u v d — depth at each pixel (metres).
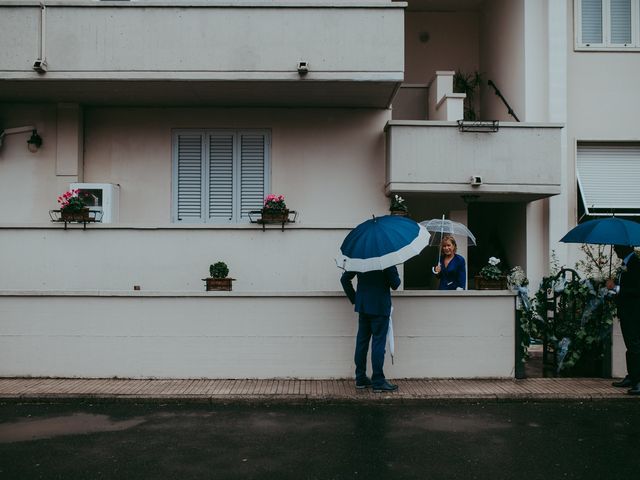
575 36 12.43
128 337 8.48
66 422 6.72
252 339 8.48
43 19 10.15
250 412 7.16
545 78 12.24
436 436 6.24
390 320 7.95
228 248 9.78
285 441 6.07
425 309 8.52
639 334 7.87
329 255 9.82
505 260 13.37
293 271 9.80
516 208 12.71
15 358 8.51
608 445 5.98
